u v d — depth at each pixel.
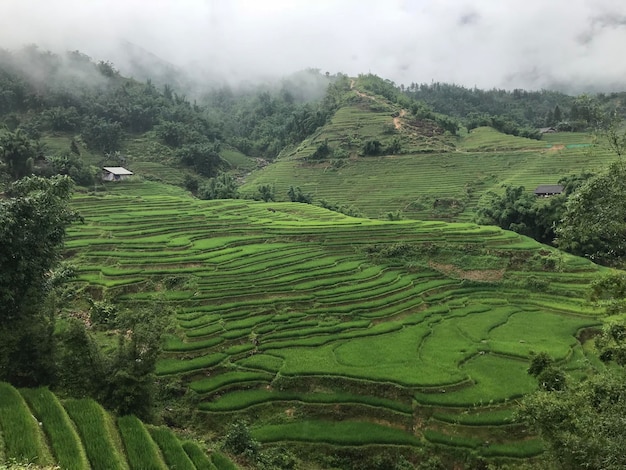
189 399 25.03
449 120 123.56
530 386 25.80
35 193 23.05
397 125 121.94
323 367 27.17
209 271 40.34
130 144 120.19
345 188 97.00
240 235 51.72
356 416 24.45
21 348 20.36
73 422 16.84
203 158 116.81
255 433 22.78
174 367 27.00
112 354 22.89
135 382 20.28
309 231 51.41
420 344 31.08
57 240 23.62
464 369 27.94
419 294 39.28
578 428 14.50
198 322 32.09
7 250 20.70
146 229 51.72
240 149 153.00
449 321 35.34
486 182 90.69
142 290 37.53
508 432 22.69
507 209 60.00
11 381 20.08
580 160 90.25
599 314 36.34
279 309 35.03
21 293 21.61
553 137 117.44
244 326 31.86
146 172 105.88
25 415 15.66
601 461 13.24
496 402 24.41
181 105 155.75
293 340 31.00
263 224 55.59
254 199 86.62
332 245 48.47
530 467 18.28
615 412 13.88
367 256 46.41
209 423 23.91
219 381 26.11
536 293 40.75
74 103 124.44
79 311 34.44
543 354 21.09
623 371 17.48
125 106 131.88
